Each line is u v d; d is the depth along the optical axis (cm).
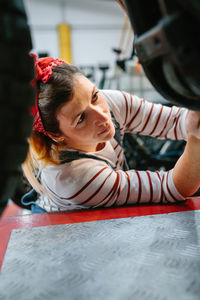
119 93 106
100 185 83
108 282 45
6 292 44
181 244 55
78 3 623
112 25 645
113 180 84
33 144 84
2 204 42
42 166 89
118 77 274
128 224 67
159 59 43
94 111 77
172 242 56
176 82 43
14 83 36
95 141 83
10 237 65
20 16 36
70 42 643
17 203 140
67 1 618
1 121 36
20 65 36
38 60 83
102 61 663
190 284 43
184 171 79
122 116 105
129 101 106
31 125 41
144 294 41
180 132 104
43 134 85
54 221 75
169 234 60
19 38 36
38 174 98
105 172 85
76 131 79
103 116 77
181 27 36
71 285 45
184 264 48
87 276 47
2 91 35
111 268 49
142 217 71
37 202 126
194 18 35
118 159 104
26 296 43
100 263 50
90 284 45
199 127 62
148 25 42
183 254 51
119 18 642
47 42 643
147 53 42
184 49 37
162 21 37
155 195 84
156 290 42
